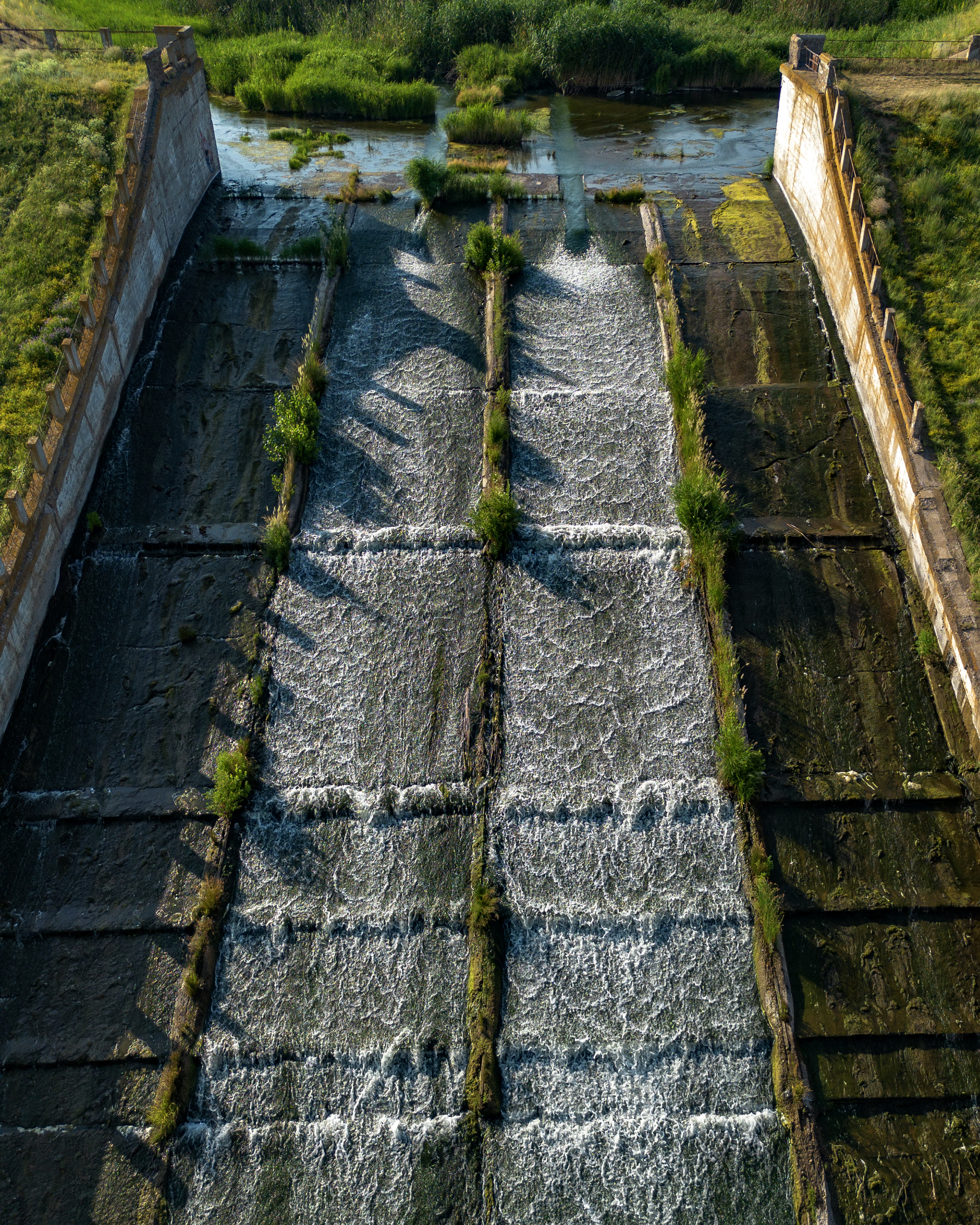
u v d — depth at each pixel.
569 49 38.28
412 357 24.12
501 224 28.17
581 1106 14.20
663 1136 13.91
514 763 17.33
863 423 22.17
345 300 25.70
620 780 17.09
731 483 21.16
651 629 19.00
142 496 21.17
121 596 19.56
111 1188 13.48
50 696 18.14
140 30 40.16
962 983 14.97
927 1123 13.91
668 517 20.66
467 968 15.27
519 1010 14.93
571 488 21.22
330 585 19.69
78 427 20.44
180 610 19.36
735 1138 13.87
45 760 17.42
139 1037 14.61
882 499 20.77
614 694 18.16
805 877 16.02
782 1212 13.37
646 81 39.06
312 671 18.52
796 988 14.96
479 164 32.12
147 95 26.75
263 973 15.30
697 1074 14.43
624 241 27.62
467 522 20.53
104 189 25.41
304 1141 13.91
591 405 22.80
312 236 27.89
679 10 45.47
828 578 19.56
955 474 19.33
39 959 15.34
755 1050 14.59
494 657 18.58
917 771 17.03
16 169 25.89
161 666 18.61
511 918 15.71
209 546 20.23
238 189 30.73
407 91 36.88
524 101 38.34
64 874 16.17
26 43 32.97
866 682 18.14
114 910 15.77
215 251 26.72
